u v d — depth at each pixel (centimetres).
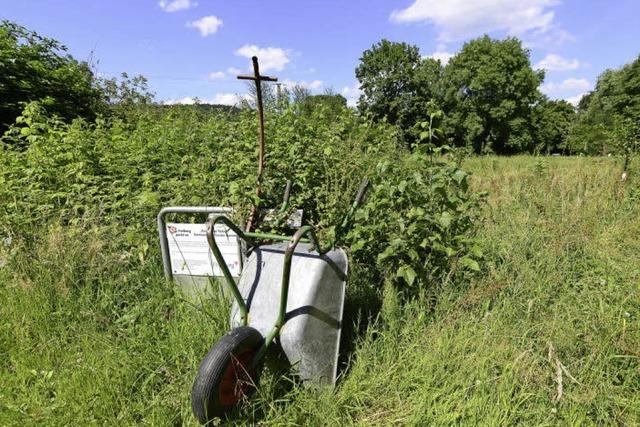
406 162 512
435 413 259
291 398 272
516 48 5584
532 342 309
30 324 345
